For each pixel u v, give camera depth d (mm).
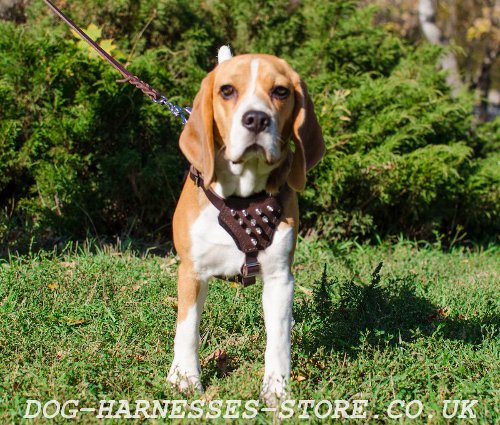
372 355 1580
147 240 2262
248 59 1409
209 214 1422
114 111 2186
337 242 2326
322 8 2602
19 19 2730
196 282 1456
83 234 2213
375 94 2342
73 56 2184
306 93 1440
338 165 2227
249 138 1363
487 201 2520
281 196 1428
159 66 2277
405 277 1925
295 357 1566
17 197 2277
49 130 2166
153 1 2473
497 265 2264
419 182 2275
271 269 1434
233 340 1623
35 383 1435
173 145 2242
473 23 5293
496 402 1438
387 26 2865
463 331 1683
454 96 2895
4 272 1842
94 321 1656
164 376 1486
